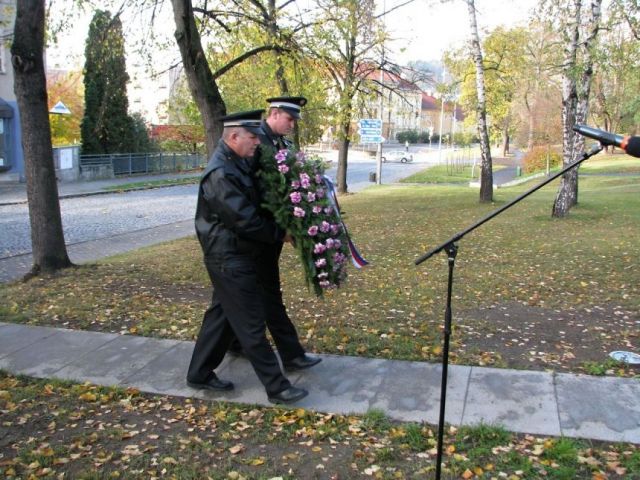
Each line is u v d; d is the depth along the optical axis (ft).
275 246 15.08
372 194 88.28
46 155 27.81
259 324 13.74
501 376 15.33
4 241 46.44
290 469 11.57
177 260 32.73
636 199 59.82
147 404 14.55
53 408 14.34
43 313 21.50
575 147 45.80
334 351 17.44
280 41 37.52
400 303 22.43
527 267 28.96
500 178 135.23
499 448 12.02
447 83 71.82
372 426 13.09
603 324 19.70
